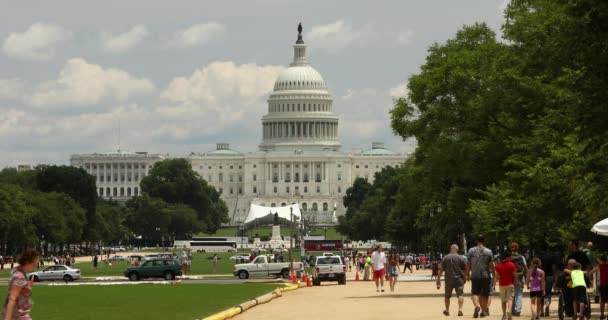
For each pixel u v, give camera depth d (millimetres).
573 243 63750
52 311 73875
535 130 83188
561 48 55719
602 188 63812
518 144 85812
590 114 54688
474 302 64000
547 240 81500
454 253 66188
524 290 95000
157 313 71375
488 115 94125
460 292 65688
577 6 51562
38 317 68375
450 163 98562
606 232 57906
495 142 94438
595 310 68812
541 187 77312
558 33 58312
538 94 87188
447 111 97000
